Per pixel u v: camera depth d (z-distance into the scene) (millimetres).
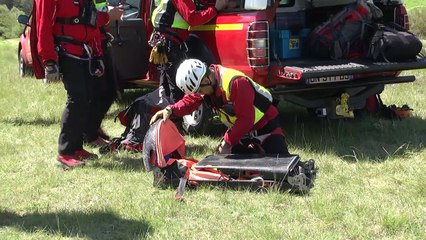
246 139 6621
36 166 7492
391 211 5680
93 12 7398
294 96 8250
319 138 8516
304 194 6258
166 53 8180
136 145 7996
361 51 8727
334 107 8422
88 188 6672
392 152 7766
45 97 11781
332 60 8414
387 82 8664
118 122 9930
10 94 12172
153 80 9375
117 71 9109
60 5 7195
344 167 7215
